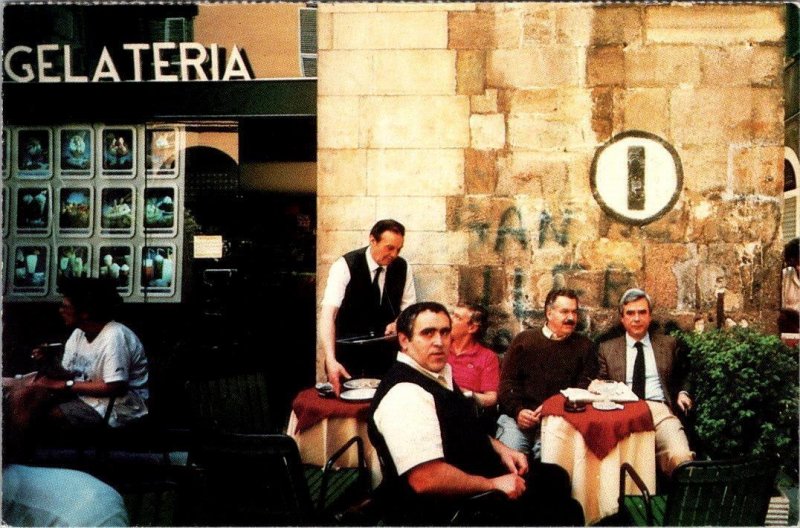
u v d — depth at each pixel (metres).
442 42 4.79
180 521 3.93
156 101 4.94
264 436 3.30
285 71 4.88
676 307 4.78
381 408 3.17
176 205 5.09
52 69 4.94
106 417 4.30
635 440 3.89
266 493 3.37
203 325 5.11
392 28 4.79
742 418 4.34
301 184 4.98
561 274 4.80
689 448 4.38
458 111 4.80
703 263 4.76
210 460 3.43
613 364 4.51
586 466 3.81
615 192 4.77
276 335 5.02
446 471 3.08
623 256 4.79
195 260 5.08
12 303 5.05
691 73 4.72
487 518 3.15
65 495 2.67
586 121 4.76
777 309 4.74
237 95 4.91
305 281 5.01
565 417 3.88
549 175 4.79
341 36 4.82
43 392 3.90
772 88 4.70
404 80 4.82
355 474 4.06
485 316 4.81
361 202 4.87
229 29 4.88
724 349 4.40
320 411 3.96
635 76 4.73
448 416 3.23
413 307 3.33
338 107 4.86
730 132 4.73
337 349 4.75
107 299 4.44
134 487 3.73
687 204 4.75
